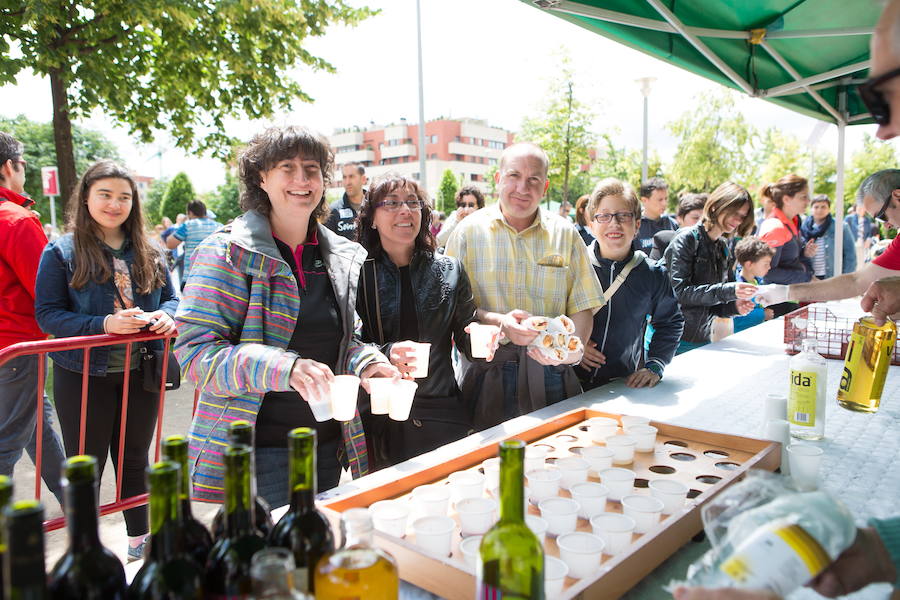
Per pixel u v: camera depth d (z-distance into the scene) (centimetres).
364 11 786
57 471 312
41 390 235
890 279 204
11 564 53
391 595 78
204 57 746
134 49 671
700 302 367
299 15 739
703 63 421
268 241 181
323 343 197
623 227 276
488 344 225
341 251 206
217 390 171
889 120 101
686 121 2581
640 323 284
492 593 81
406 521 117
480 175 8769
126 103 682
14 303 293
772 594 71
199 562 80
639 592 105
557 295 271
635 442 162
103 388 274
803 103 549
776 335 371
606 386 257
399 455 233
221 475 177
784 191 532
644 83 1343
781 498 80
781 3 359
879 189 272
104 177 273
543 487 132
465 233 278
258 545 79
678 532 114
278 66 796
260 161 185
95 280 276
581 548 106
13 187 318
